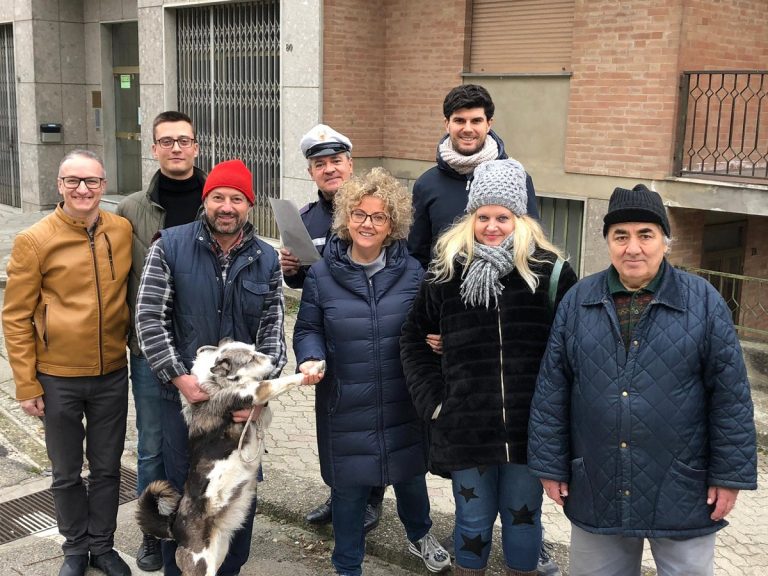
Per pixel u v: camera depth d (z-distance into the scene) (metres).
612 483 2.81
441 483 5.10
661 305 2.73
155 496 3.42
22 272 3.63
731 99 7.98
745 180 7.22
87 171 3.60
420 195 4.16
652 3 7.36
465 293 3.16
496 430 3.14
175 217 4.09
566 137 8.21
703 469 2.76
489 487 3.26
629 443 2.76
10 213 14.80
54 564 4.16
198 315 3.49
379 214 3.44
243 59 10.13
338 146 4.29
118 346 3.85
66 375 3.73
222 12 10.27
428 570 4.05
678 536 2.77
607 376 2.79
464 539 3.29
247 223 3.57
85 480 4.98
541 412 2.97
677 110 7.42
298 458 5.48
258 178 10.22
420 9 9.30
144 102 11.48
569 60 8.20
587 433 2.85
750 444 2.67
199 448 3.37
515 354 3.14
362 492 3.67
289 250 4.03
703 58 7.56
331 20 9.16
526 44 8.52
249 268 3.55
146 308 3.43
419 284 3.63
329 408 3.61
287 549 4.36
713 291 2.74
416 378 3.34
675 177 7.48
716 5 7.55
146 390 3.98
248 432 3.42
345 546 3.72
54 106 14.27
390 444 3.58
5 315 3.68
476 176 3.23
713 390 2.71
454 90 3.98
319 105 9.20
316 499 4.71
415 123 9.57
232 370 3.32
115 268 3.80
